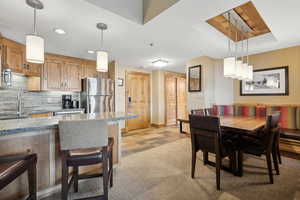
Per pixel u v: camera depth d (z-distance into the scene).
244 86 3.64
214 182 1.84
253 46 3.00
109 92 4.10
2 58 2.48
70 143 1.26
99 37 2.56
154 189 1.71
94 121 1.29
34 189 1.27
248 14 2.16
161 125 5.56
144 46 3.00
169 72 5.86
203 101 3.80
